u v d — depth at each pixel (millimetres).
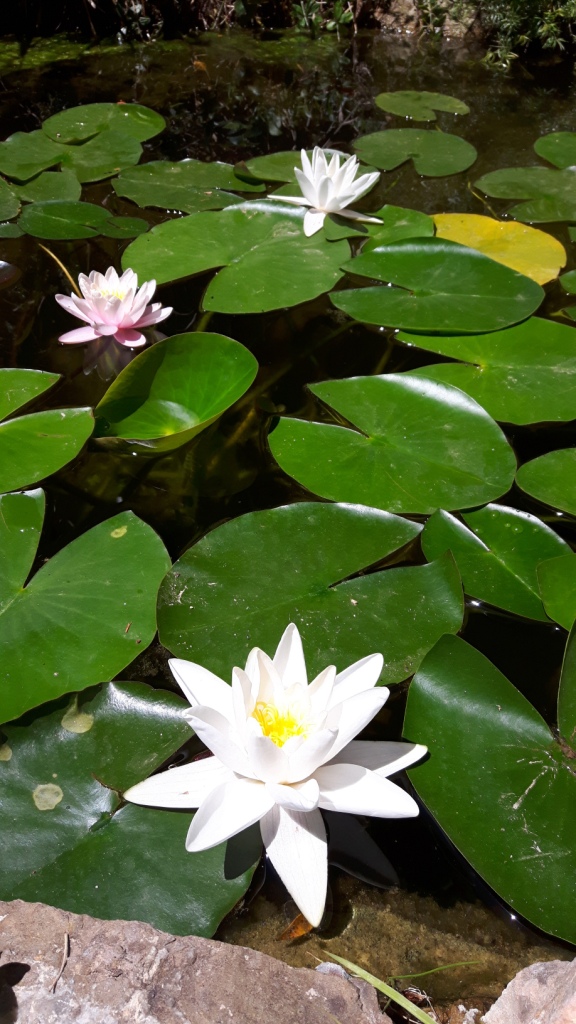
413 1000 1221
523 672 1480
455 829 1395
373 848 1409
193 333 1654
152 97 2244
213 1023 1053
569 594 1501
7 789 1406
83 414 1615
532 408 1635
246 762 1331
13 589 1499
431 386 1638
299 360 1717
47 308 1762
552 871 1342
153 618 1482
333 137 2145
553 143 2100
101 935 1152
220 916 1271
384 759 1416
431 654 1451
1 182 1939
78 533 1557
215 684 1418
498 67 2424
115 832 1377
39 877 1307
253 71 2363
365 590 1497
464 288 1760
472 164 2059
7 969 1097
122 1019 1046
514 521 1551
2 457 1577
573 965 1147
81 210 1893
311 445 1603
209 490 1592
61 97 2225
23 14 2469
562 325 1716
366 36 2643
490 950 1300
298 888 1276
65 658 1460
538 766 1420
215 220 1864
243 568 1508
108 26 2506
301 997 1102
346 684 1416
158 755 1421
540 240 1861
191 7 2576
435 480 1572
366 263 1796
